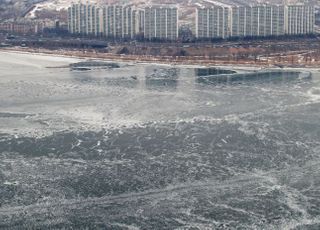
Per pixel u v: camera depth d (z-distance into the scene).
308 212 121.31
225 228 114.94
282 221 117.50
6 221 118.38
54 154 158.00
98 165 149.25
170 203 126.50
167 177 140.75
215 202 126.56
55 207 124.81
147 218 119.69
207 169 146.00
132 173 143.50
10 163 150.38
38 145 165.88
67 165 149.38
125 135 176.12
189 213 121.62
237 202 126.31
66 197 129.62
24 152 159.62
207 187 134.75
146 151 160.38
